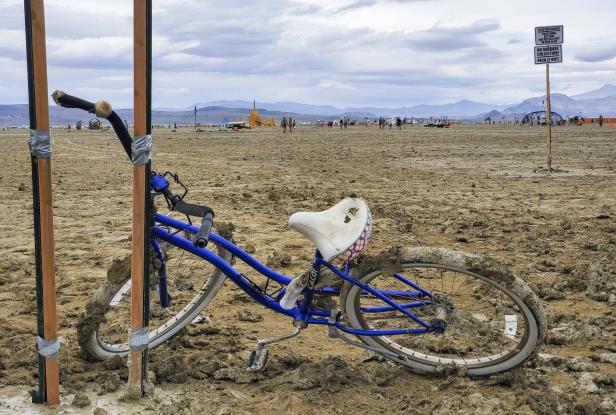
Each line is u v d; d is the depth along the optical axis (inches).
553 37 716.0
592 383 160.6
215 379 165.3
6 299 240.1
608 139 1685.5
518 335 183.0
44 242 141.5
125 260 172.2
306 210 445.1
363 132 2842.0
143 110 135.9
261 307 229.6
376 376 167.9
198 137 2233.0
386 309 169.6
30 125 135.3
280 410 148.1
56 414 142.5
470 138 1884.8
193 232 166.6
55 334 145.9
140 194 141.3
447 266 160.7
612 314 218.7
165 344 190.2
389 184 617.6
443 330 172.6
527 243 323.3
